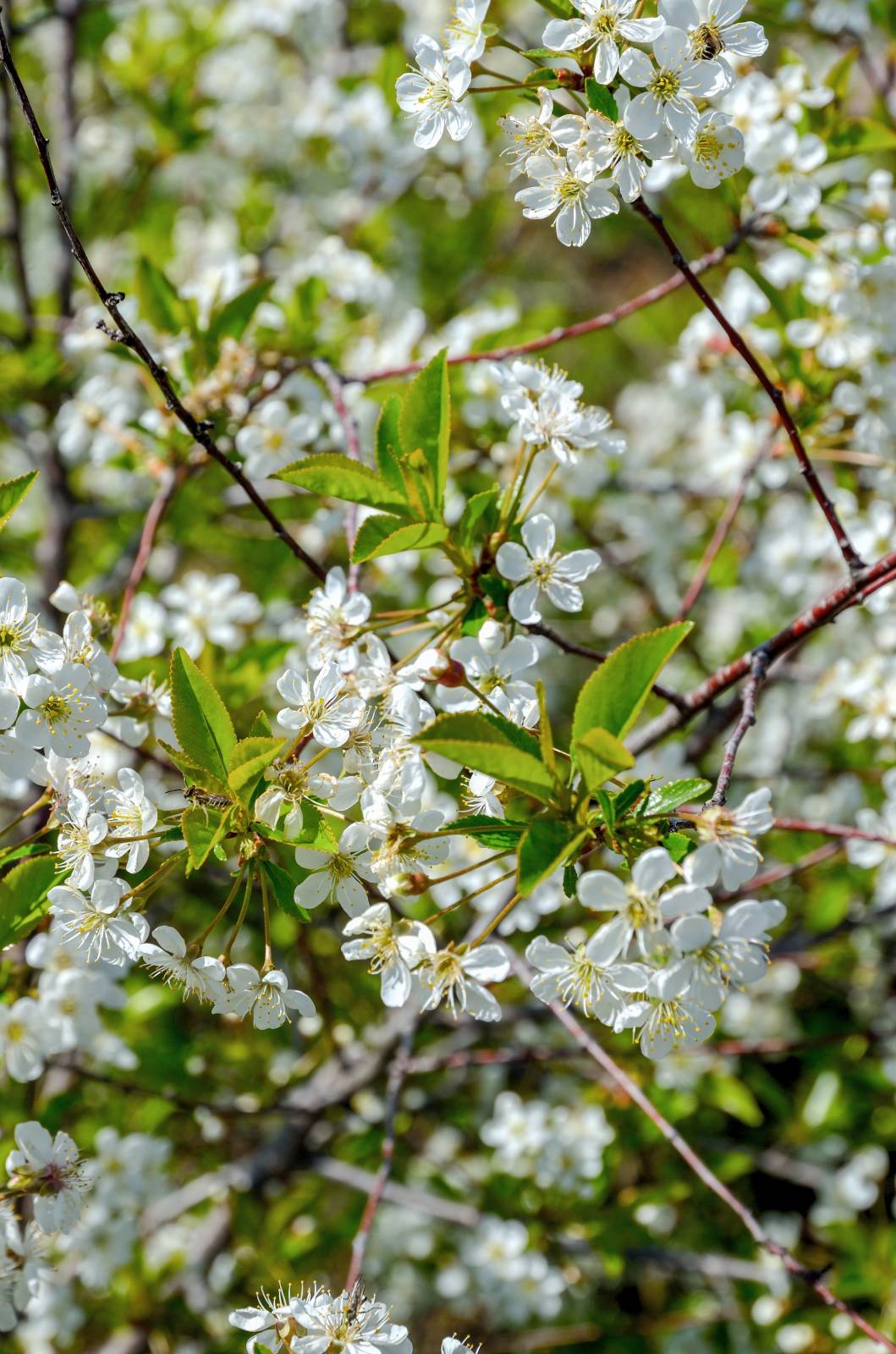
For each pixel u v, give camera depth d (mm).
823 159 3398
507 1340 5109
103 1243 4086
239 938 4551
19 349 5039
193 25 5742
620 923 1844
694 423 6215
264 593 4645
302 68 6793
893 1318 4445
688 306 6898
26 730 2174
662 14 2121
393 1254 5227
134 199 5559
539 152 2271
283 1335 2244
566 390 2584
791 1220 5617
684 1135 5059
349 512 3184
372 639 2451
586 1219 4402
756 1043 4469
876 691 4082
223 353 3699
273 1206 4773
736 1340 5039
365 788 2199
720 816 1897
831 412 3775
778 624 5398
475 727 1917
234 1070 4602
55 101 5961
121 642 3488
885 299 3609
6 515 2285
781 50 3590
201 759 2152
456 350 4176
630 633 5938
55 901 2121
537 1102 4520
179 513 4277
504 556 2420
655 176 3441
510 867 3334
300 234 6344
